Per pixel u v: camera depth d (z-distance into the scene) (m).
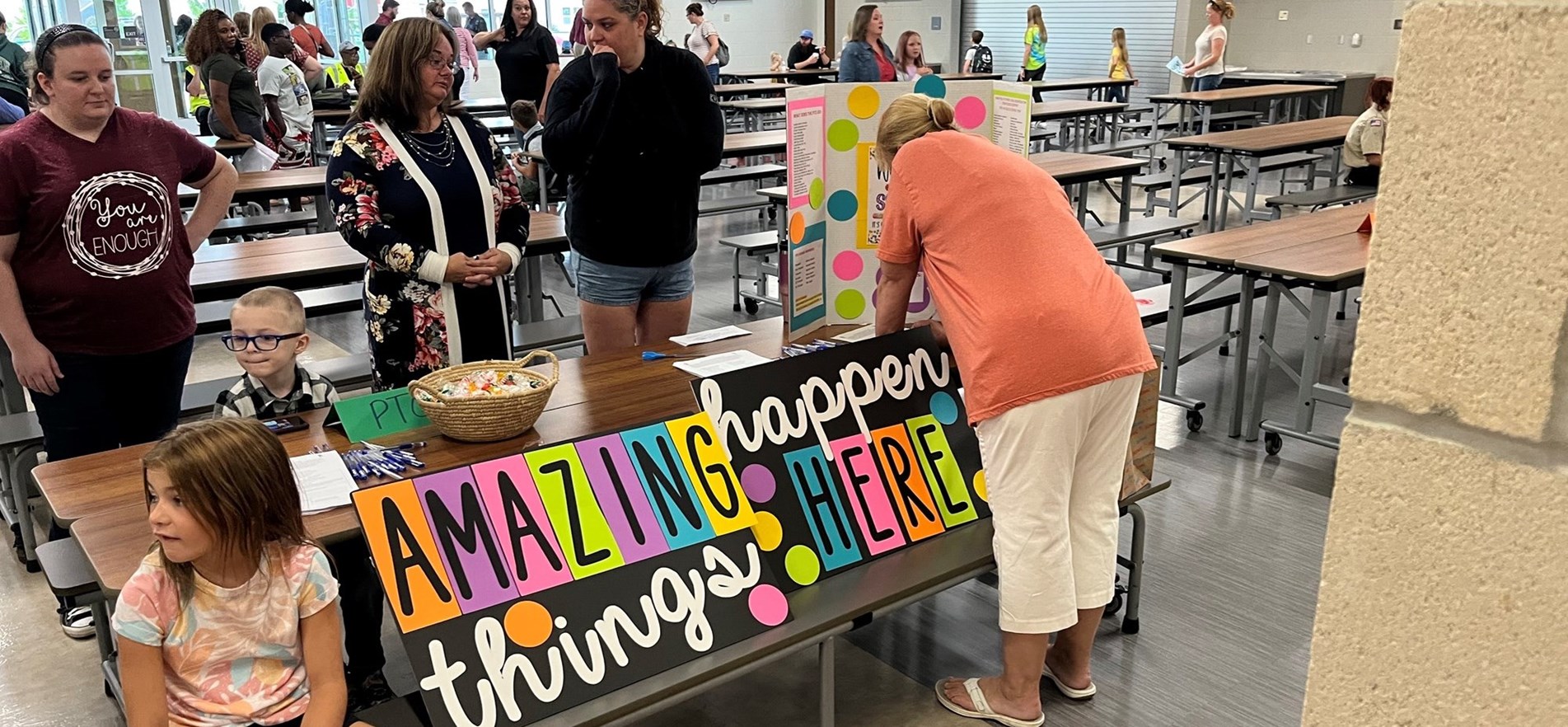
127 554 1.81
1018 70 15.43
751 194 9.09
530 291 4.73
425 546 1.85
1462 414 0.57
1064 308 2.07
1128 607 2.79
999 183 2.16
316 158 8.95
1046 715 2.46
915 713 2.48
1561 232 0.51
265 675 1.73
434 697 1.76
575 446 2.07
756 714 2.49
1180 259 4.14
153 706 1.66
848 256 3.03
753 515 2.18
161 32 11.87
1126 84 11.99
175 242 2.80
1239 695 2.54
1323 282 3.62
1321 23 12.49
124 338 2.73
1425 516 0.60
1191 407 4.22
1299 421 3.97
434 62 2.52
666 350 2.93
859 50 8.22
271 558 1.71
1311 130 7.66
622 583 1.98
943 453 2.53
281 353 2.43
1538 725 0.57
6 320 2.58
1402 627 0.62
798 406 2.36
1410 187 0.56
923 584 2.23
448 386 2.31
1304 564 3.18
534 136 6.66
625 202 3.02
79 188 2.56
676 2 16.91
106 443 2.80
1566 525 0.54
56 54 2.46
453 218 2.61
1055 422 2.10
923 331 2.60
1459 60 0.53
